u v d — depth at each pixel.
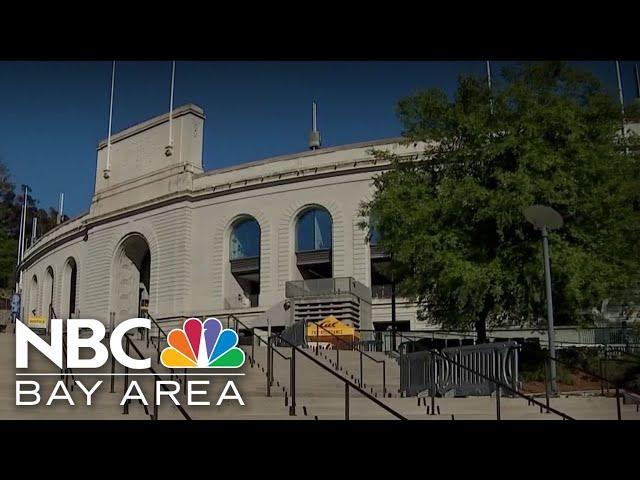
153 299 58.28
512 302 24.61
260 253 54.47
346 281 41.72
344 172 52.31
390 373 21.20
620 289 24.23
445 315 26.80
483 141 25.00
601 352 24.19
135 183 62.44
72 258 70.31
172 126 60.62
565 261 22.22
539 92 25.34
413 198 25.64
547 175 23.66
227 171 57.44
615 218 23.75
